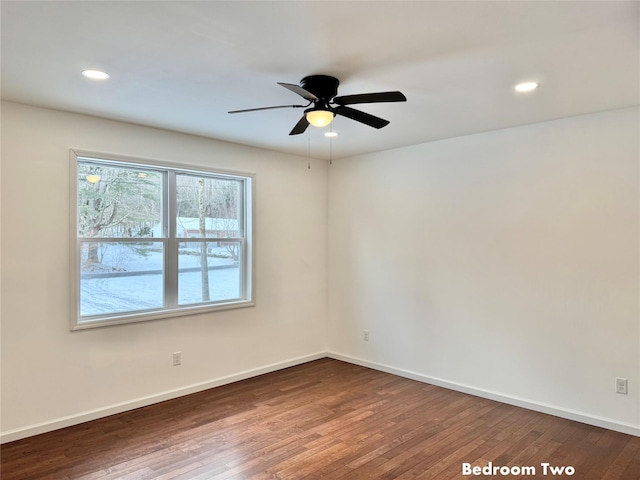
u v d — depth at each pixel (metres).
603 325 3.35
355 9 1.84
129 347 3.71
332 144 4.50
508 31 2.05
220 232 4.48
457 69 2.51
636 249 3.20
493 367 3.95
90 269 3.57
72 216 3.38
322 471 2.70
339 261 5.30
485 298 4.01
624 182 3.25
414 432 3.26
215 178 4.43
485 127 3.82
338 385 4.36
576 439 3.14
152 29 2.03
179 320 4.04
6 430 3.08
